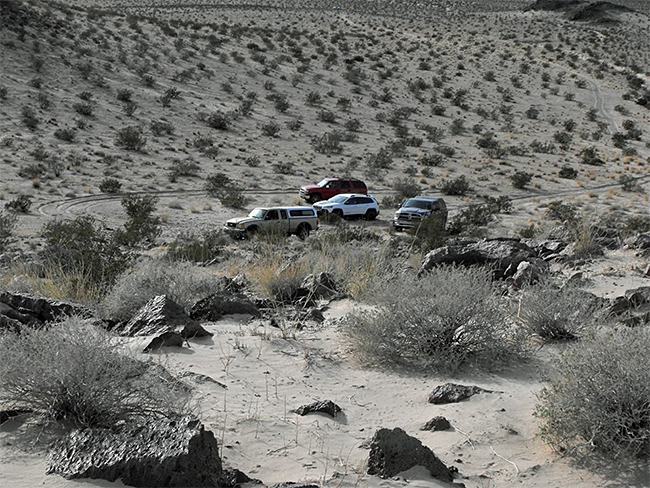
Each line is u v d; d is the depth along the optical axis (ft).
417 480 12.78
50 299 25.73
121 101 239.09
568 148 268.00
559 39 622.95
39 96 214.48
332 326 25.72
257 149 216.74
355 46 449.06
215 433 14.52
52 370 14.14
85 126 206.90
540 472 13.56
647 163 246.27
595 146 282.77
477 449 14.75
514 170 220.84
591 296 26.84
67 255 36.99
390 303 22.00
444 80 388.78
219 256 67.21
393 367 20.79
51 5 337.72
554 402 14.96
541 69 454.81
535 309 23.79
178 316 24.29
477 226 118.11
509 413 16.80
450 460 14.19
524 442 15.15
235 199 142.20
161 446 11.87
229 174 179.52
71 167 165.99
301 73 339.98
